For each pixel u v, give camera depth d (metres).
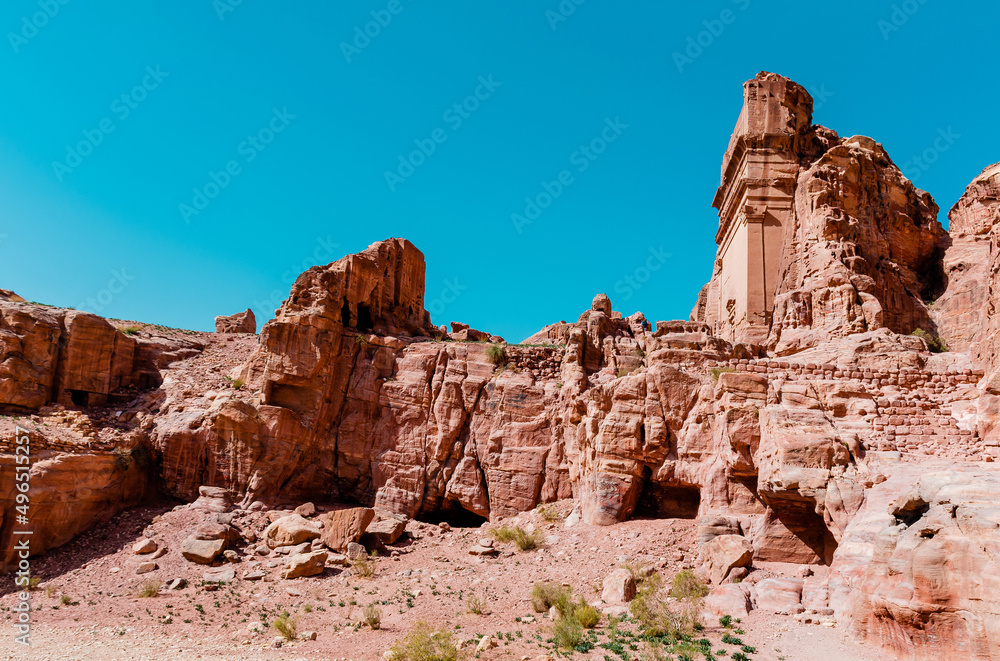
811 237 34.62
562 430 31.19
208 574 24.84
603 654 16.69
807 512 22.48
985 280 32.78
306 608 21.81
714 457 25.42
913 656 14.86
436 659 16.67
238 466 30.64
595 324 34.50
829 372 26.19
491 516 30.83
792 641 16.48
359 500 32.25
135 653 18.41
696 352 29.95
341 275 35.62
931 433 22.38
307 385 32.62
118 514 29.17
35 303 36.31
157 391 35.16
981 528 14.66
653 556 23.44
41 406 31.05
